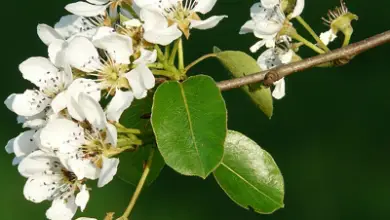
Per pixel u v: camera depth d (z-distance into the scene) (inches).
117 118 14.0
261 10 15.8
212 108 13.6
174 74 14.6
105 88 14.3
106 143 14.2
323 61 15.4
